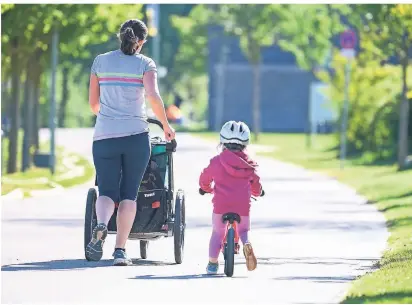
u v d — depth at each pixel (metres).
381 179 81.94
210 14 192.88
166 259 39.50
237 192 34.31
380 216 57.91
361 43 96.31
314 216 57.94
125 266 36.56
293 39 181.00
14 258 38.97
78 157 116.81
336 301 29.09
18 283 32.41
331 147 133.88
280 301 29.31
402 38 91.69
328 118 153.38
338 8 174.62
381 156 107.44
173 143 36.72
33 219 54.44
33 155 101.62
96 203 35.44
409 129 104.06
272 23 182.38
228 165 34.16
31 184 74.50
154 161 36.91
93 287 31.72
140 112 35.59
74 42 96.75
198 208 62.53
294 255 41.31
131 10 98.75
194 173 93.25
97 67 35.62
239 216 33.78
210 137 189.62
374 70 110.44
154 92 35.44
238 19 186.75
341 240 46.84
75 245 43.56
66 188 76.56
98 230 34.91
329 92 118.06
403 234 47.41
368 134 110.56
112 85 35.38
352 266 37.81
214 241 34.94
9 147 91.50
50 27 90.31
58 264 37.03
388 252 41.03
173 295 30.33
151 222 36.97
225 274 34.53
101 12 92.50
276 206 63.97
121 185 35.75
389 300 28.12
